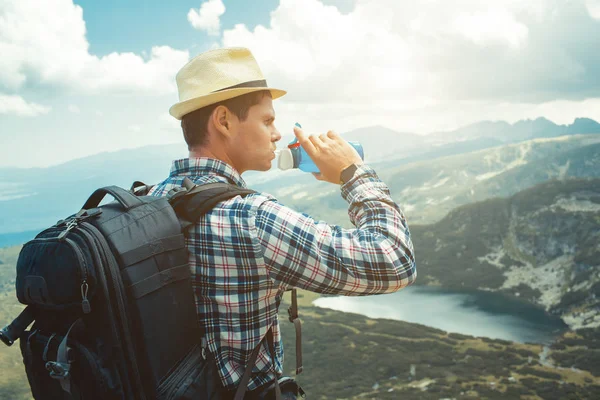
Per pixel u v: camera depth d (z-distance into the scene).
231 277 1.24
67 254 1.14
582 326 172.75
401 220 1.35
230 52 1.42
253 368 1.33
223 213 1.26
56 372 1.14
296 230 1.22
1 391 112.25
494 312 197.50
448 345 155.62
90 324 1.17
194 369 1.24
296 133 1.46
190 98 1.38
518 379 122.94
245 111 1.41
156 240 1.21
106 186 1.33
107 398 1.16
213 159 1.42
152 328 1.17
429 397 112.56
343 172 1.42
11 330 1.26
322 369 135.62
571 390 113.88
